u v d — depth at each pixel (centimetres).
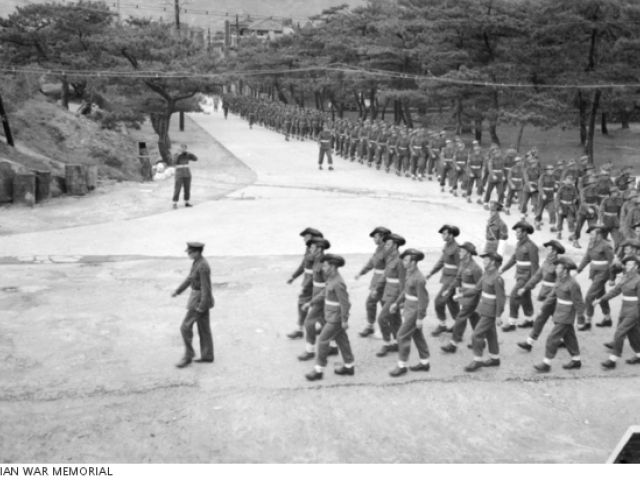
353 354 1300
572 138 5212
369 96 6291
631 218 1900
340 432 1009
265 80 7500
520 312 1575
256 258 1900
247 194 2755
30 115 3388
